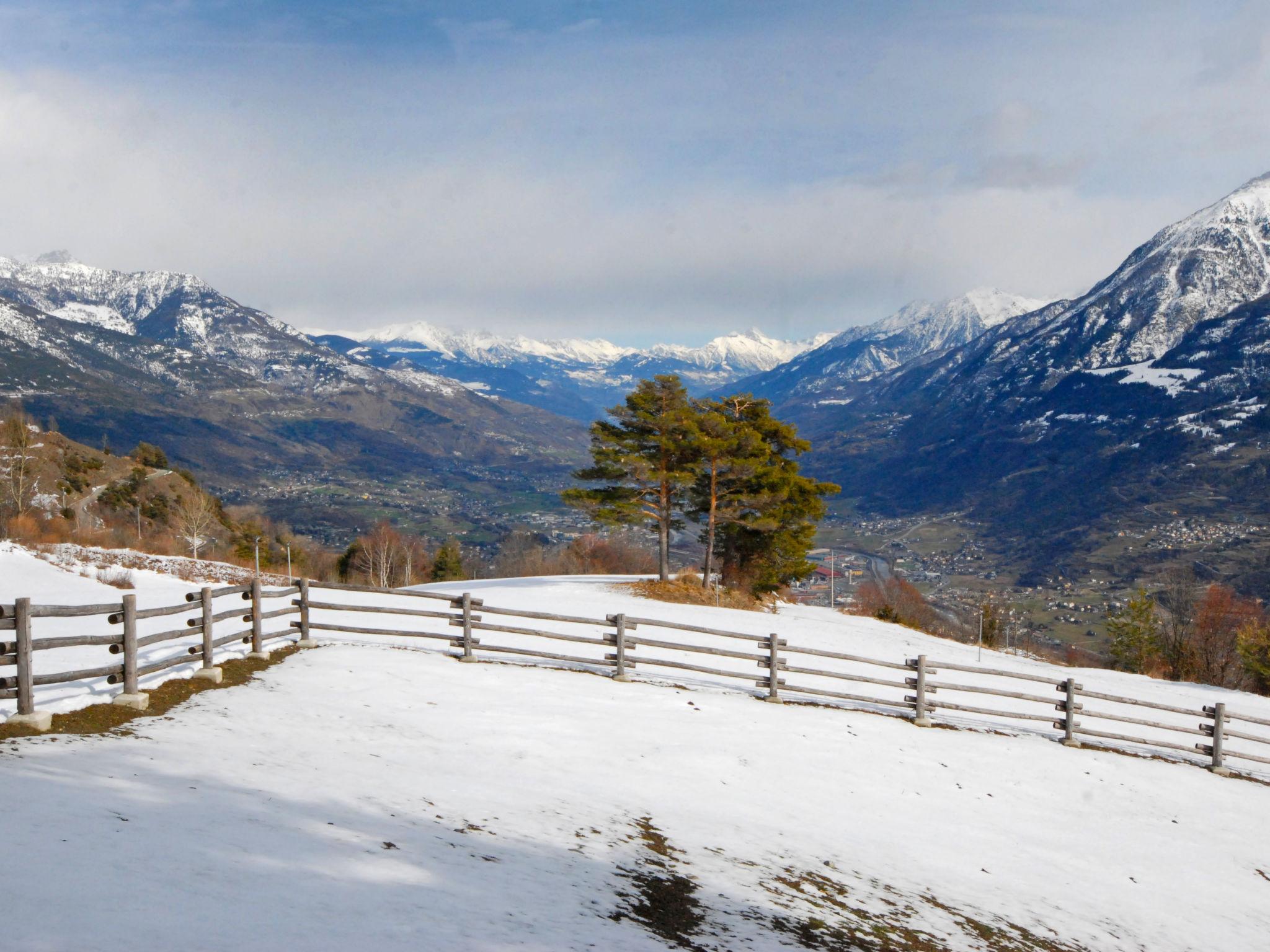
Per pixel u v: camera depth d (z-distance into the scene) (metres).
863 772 14.43
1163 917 10.80
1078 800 15.29
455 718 13.55
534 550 91.19
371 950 5.30
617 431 46.03
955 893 9.96
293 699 13.38
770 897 8.38
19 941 4.57
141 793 7.77
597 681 17.92
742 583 50.22
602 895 7.41
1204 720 28.00
